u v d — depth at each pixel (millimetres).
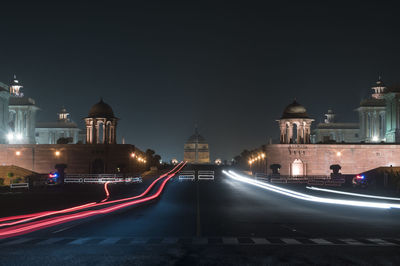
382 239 16859
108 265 11828
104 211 28625
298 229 20031
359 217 25516
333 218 24938
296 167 96312
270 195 45781
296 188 59438
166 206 32781
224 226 21078
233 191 51969
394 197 43594
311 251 14102
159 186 62156
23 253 13641
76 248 14594
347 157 95812
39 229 19828
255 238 17094
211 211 29016
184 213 27547
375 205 34500
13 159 98188
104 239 16672
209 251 14070
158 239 16719
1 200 39281
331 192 51531
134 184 68062
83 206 32750
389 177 60781
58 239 16672
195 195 45250
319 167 95688
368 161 95688
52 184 59250
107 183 71625
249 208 31469
